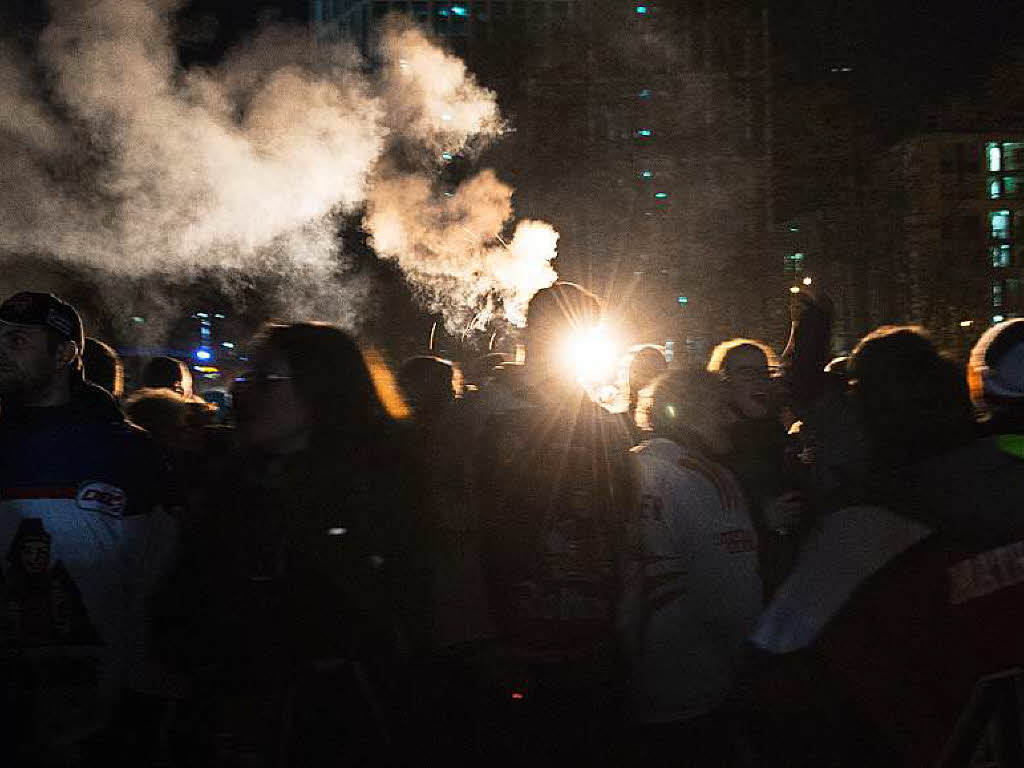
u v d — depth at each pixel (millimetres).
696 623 4023
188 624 3229
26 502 3705
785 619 2855
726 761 3982
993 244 41094
